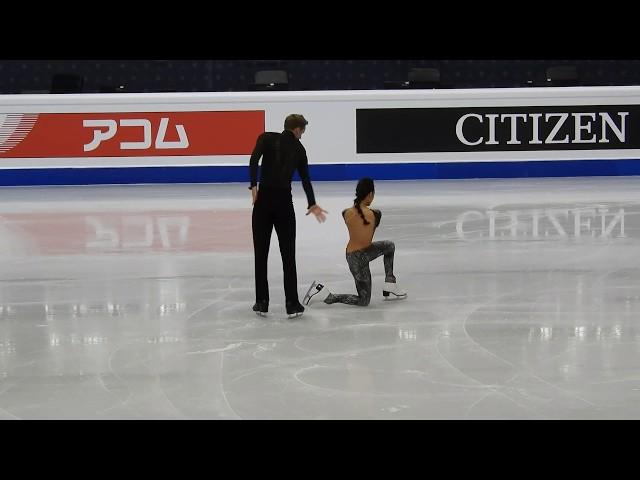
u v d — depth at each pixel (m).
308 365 20.44
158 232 39.25
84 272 31.19
